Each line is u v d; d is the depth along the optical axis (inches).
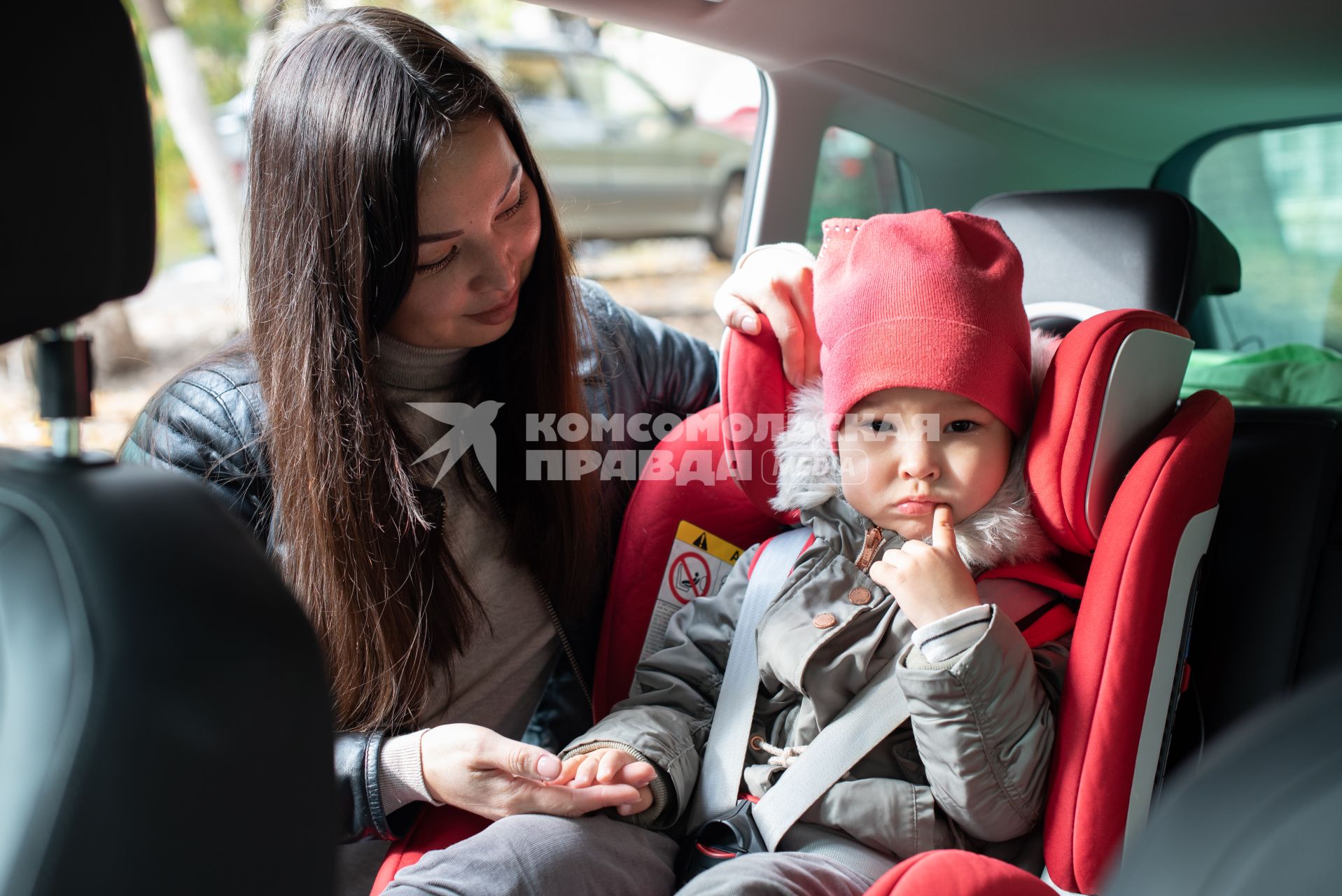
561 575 49.0
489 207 40.4
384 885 40.4
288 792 22.3
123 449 45.1
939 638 38.2
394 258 39.5
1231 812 18.1
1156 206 55.1
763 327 46.9
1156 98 75.7
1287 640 46.6
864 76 68.3
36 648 20.4
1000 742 37.8
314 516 41.1
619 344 54.8
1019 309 42.8
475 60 43.3
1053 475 39.6
